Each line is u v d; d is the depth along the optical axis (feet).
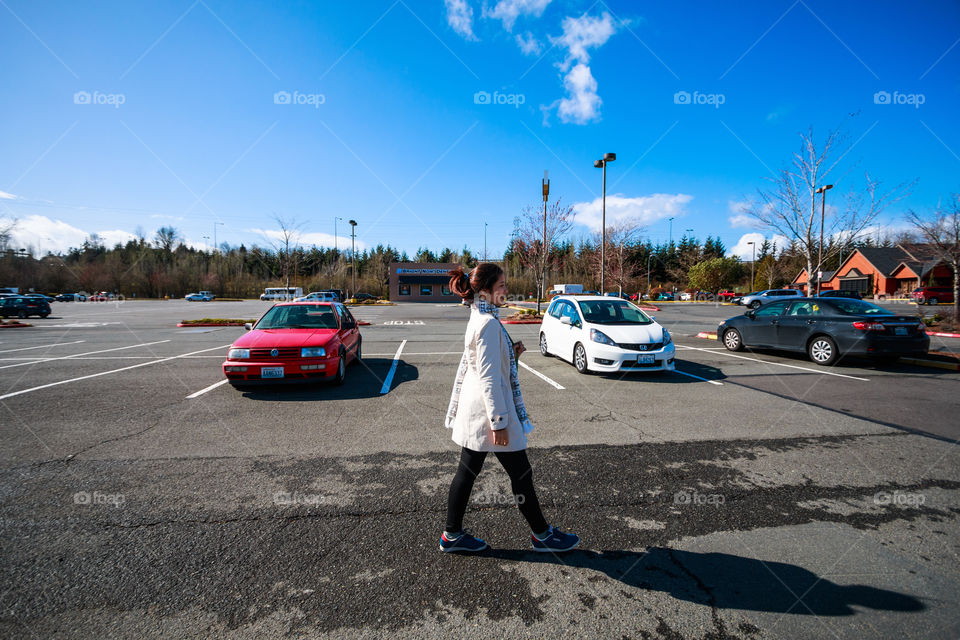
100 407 18.21
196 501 10.21
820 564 7.97
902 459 12.88
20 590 7.10
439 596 7.13
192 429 15.44
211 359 30.63
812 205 50.16
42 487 10.85
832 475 11.80
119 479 11.35
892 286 141.49
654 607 6.89
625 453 13.38
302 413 17.52
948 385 22.40
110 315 85.30
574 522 9.42
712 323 65.92
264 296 161.99
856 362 29.37
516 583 7.46
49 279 182.60
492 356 7.50
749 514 9.77
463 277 8.36
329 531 8.99
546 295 170.71
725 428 15.71
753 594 7.16
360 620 6.59
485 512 9.81
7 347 37.45
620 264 127.65
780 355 32.58
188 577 7.51
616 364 23.68
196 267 206.90
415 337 47.06
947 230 46.39
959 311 47.83
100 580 7.38
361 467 12.27
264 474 11.76
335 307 26.66
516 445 7.78
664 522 9.43
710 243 238.68
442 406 18.69
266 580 7.46
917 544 8.61
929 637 6.22
